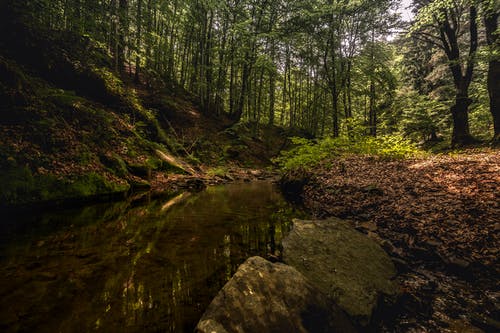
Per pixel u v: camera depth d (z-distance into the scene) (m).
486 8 12.02
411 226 5.33
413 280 3.78
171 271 3.27
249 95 28.12
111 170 8.68
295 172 11.03
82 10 11.88
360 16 21.56
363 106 34.28
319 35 21.53
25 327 2.08
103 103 12.30
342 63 22.86
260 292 2.59
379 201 6.80
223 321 2.20
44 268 3.09
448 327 2.79
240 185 12.03
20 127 6.88
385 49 26.41
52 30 11.03
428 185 6.89
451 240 4.60
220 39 25.42
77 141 8.29
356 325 2.77
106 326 2.17
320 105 29.48
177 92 23.19
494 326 2.82
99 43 12.45
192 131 19.39
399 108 22.80
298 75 33.50
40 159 6.77
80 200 6.91
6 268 3.03
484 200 5.41
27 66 9.42
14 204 5.59
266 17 24.64
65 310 2.33
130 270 3.21
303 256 3.73
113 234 4.48
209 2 20.17
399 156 10.20
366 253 4.08
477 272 3.85
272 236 4.94
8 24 9.11
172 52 24.08
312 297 2.76
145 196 8.20
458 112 14.97
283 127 32.22
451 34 15.24
